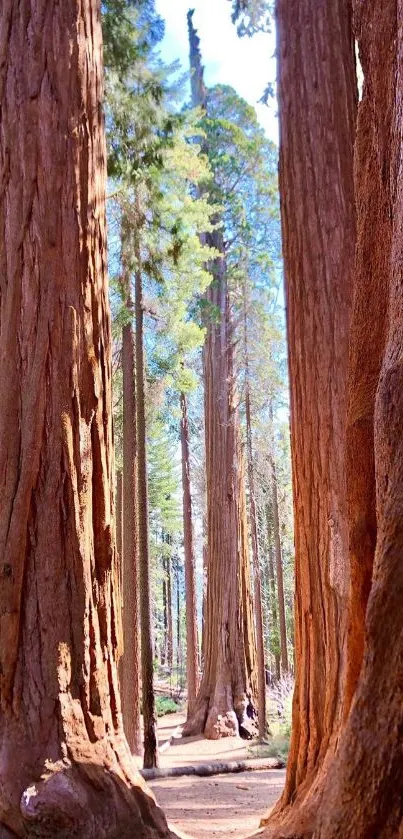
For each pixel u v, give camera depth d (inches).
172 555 1432.1
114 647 159.8
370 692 86.7
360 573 123.1
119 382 660.7
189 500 870.4
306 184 207.8
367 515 122.3
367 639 88.4
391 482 92.4
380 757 84.2
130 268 458.6
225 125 773.3
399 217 102.2
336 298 193.6
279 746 522.9
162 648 1707.7
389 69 120.8
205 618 700.7
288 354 207.9
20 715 141.6
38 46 170.4
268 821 175.9
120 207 450.9
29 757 137.1
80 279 165.2
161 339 572.1
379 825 83.1
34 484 152.9
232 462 716.7
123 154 407.5
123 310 508.4
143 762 426.3
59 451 155.1
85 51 176.4
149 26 405.7
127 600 525.7
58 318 160.6
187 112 467.5
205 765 445.7
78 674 147.4
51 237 162.7
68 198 166.2
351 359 131.0
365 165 131.6
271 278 769.6
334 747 157.9
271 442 766.5
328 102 211.0
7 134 166.9
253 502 666.2
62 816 129.3
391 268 104.7
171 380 599.2
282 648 946.1
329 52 215.5
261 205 782.5
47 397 156.9
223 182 777.6
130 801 139.4
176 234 461.4
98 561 159.0
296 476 196.2
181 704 1141.7
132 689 506.0
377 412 98.1
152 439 989.2
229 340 744.3
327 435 186.1
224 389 728.3
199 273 523.2
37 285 160.9
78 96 171.9
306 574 186.5
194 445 1072.2
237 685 659.4
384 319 125.7
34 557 149.8
